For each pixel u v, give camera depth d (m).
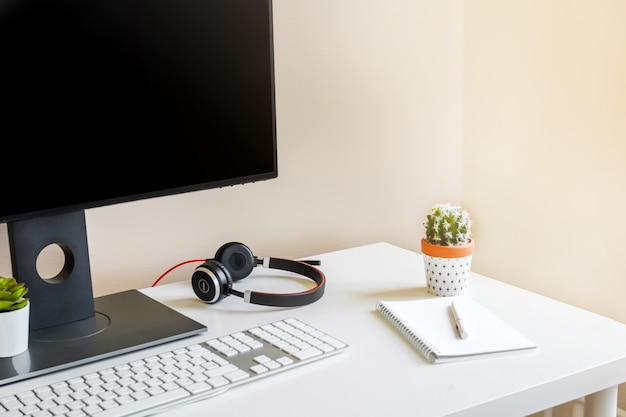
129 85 1.12
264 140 1.30
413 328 1.12
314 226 1.68
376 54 1.70
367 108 1.71
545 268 1.77
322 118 1.65
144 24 1.12
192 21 1.18
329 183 1.69
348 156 1.70
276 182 1.61
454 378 0.99
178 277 1.52
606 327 1.16
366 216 1.76
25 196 1.05
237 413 0.90
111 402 0.90
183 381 0.96
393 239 1.81
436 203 1.88
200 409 0.91
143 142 1.15
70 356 1.04
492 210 1.86
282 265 1.41
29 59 1.02
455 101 1.86
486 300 1.27
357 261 1.50
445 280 1.27
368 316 1.20
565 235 1.71
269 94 1.30
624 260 1.60
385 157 1.76
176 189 1.20
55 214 1.08
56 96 1.05
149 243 1.47
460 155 1.90
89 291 1.18
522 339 1.09
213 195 1.53
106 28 1.09
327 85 1.64
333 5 1.62
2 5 0.99
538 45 1.70
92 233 1.40
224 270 1.26
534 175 1.75
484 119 1.84
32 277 1.12
